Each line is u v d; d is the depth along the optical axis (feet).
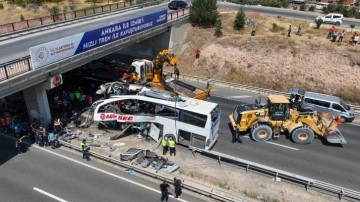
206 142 65.82
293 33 125.70
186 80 114.62
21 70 62.03
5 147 66.49
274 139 73.87
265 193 55.31
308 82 106.11
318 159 66.49
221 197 52.65
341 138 70.08
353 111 86.12
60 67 71.41
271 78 110.11
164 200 52.39
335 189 54.90
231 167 62.54
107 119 71.87
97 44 83.30
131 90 79.92
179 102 67.62
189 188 55.01
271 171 59.62
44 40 94.32
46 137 67.26
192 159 64.80
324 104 82.89
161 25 114.62
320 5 178.91
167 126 68.64
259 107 73.36
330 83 103.55
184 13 134.10
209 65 120.06
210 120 64.08
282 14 157.99
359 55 105.29
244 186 56.95
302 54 111.14
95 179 57.00
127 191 54.24
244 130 73.46
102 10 138.21
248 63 115.34
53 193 53.06
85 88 99.30
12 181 55.72
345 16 163.12
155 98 69.62
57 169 59.41
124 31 94.32
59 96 86.94
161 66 86.12
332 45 113.29
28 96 71.92
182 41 133.08
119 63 108.99
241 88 107.96
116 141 70.85
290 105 81.41
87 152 62.39
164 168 60.59
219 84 111.34
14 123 70.79
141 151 64.39
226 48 121.29
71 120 78.84
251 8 171.01
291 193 55.57
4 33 98.02
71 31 106.52
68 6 183.73
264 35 123.24
